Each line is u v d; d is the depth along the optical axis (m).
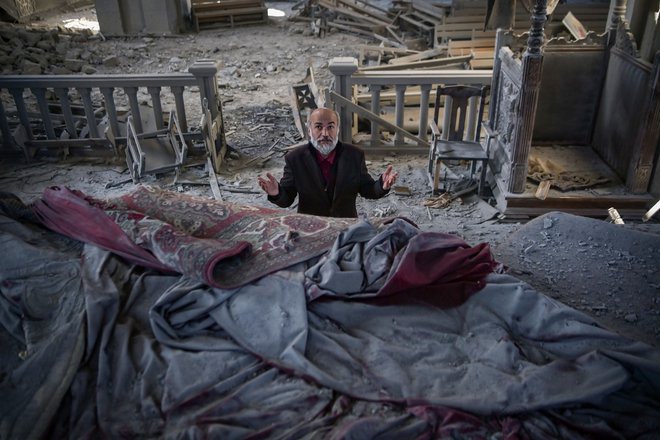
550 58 5.92
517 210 5.48
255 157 7.23
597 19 10.42
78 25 14.86
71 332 2.72
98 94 9.88
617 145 5.65
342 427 2.27
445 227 5.43
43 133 7.60
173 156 6.83
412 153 7.15
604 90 5.92
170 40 13.55
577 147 6.29
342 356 2.62
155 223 3.31
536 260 3.98
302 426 2.31
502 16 7.96
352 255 3.10
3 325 2.93
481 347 2.74
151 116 7.87
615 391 2.52
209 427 2.31
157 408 2.42
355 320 2.88
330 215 4.26
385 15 13.58
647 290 3.59
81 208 3.54
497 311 2.97
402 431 2.29
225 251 3.00
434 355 2.68
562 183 5.52
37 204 3.71
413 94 8.44
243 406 2.44
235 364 2.63
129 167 6.51
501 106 5.91
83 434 2.34
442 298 2.99
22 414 2.37
